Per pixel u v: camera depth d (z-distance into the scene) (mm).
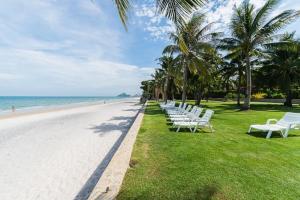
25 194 3498
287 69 22719
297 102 32281
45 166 4785
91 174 4320
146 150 5316
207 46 16656
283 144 5906
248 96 18266
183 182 3447
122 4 4012
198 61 17516
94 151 5988
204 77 20172
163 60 31703
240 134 7414
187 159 4586
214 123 10320
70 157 5445
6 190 3652
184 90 18016
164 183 3412
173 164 4277
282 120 7535
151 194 3068
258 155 4867
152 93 62156
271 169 3988
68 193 3523
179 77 19828
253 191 3141
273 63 23266
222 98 47125
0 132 9180
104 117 14984
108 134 8492
